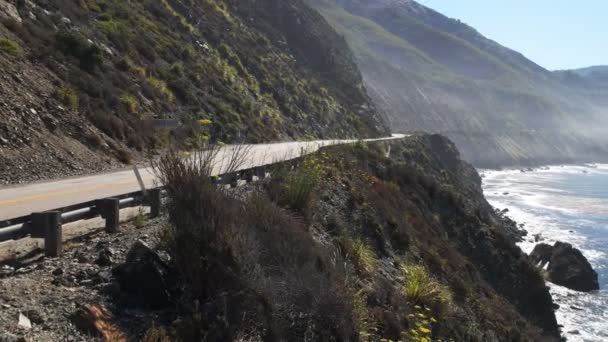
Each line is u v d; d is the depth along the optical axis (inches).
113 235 346.0
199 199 262.4
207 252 247.1
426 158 2551.7
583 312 1213.1
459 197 1054.4
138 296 239.5
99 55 945.5
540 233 2219.5
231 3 2632.9
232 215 270.7
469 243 892.0
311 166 589.6
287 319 252.7
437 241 757.3
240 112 1464.1
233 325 224.5
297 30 3334.2
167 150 292.0
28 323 201.0
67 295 232.7
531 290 835.4
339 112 2605.8
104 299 232.7
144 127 890.1
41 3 984.9
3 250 271.4
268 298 245.9
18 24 826.8
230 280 242.4
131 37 1224.8
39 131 673.6
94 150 740.7
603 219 2586.1
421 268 514.6
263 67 2108.8
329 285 286.0
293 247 302.0
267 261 278.8
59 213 293.4
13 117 649.6
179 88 1200.8
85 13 1149.1
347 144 1139.3
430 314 446.0
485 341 496.1
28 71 754.2
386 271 506.3
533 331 684.7
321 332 261.7
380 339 321.4
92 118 792.3
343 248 442.3
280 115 1875.0
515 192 3816.4
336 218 510.9
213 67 1594.5
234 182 530.6
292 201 441.7
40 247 297.9
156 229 368.2
